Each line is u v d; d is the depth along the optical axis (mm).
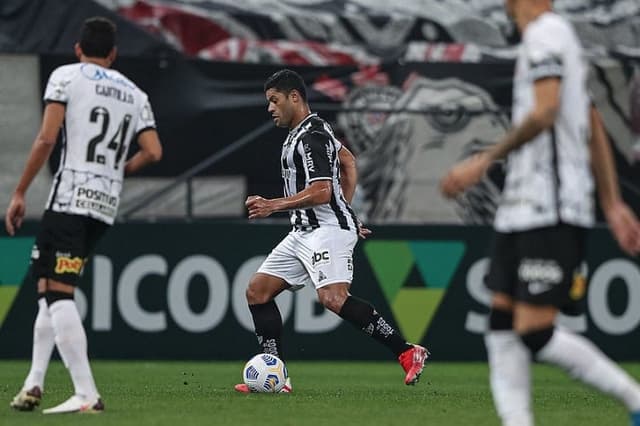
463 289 41312
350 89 42750
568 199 16375
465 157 43219
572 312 17656
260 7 44781
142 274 40031
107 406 22953
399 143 42969
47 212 21016
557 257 16344
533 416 22359
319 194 26078
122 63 41656
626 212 17031
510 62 43406
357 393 27375
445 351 41219
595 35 46281
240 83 42125
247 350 40375
